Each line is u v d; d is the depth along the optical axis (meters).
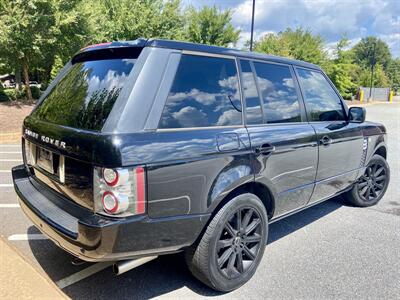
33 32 12.62
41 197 2.72
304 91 3.53
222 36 23.39
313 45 29.17
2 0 11.84
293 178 3.22
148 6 19.83
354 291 2.76
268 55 3.26
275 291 2.75
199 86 2.56
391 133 12.65
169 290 2.74
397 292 2.76
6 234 3.58
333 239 3.73
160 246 2.30
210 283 2.64
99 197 2.11
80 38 14.42
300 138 3.22
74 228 2.23
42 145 2.65
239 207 2.71
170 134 2.29
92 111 2.36
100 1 18.67
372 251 3.46
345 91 33.81
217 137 2.53
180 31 20.78
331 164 3.73
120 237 2.10
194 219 2.41
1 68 14.69
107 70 2.54
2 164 6.77
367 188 4.73
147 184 2.14
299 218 4.35
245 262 2.88
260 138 2.84
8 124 11.09
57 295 2.51
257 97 2.98
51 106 2.90
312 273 3.02
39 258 3.13
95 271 2.97
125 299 2.61
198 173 2.38
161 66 2.36
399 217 4.42
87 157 2.14
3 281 2.63
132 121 2.16
